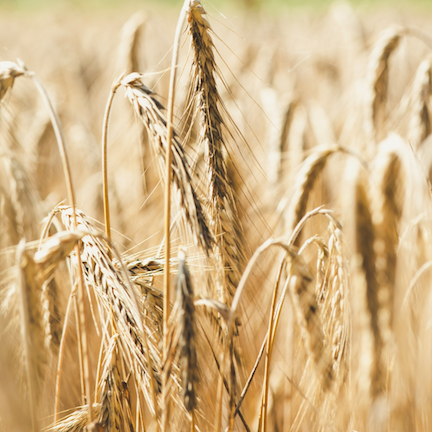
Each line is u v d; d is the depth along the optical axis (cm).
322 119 417
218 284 173
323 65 552
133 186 325
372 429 231
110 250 155
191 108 158
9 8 1795
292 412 233
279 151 342
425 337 192
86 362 130
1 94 137
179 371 153
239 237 172
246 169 305
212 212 159
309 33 729
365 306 255
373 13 939
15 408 115
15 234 246
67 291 230
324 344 163
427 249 208
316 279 169
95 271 145
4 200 246
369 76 322
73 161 463
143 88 146
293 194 257
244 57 532
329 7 641
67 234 116
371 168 261
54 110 126
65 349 200
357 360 256
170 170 131
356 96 336
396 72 426
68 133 459
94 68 670
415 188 208
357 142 336
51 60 696
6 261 186
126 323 146
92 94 619
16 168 262
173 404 162
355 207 258
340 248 168
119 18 1223
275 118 366
